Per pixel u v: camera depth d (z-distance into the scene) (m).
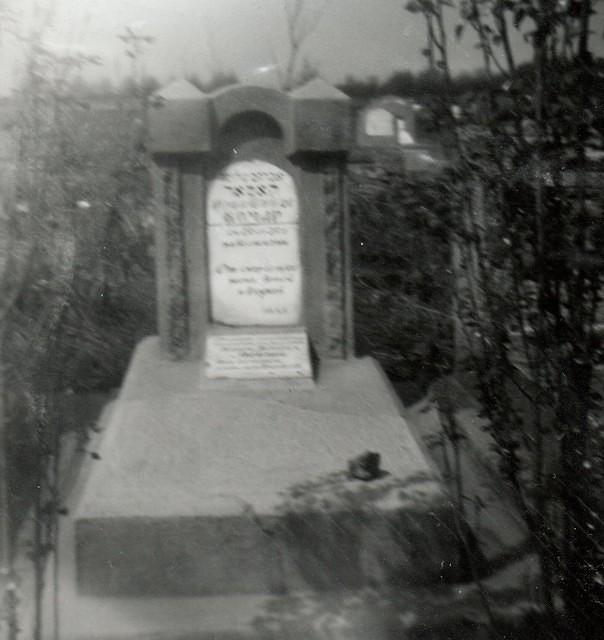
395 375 5.62
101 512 3.71
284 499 3.81
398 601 3.62
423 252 3.73
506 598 3.52
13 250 3.02
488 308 2.88
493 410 2.99
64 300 3.16
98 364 5.83
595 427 2.86
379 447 4.27
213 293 5.27
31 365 3.16
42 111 3.05
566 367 2.80
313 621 3.50
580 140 2.61
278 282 5.27
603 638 2.90
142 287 5.98
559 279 2.74
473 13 2.65
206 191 5.18
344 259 5.24
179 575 3.71
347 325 5.28
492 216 2.81
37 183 3.04
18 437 3.73
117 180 4.31
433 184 2.98
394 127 5.68
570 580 2.92
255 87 5.07
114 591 3.69
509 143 2.68
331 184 5.19
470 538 3.76
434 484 3.92
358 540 3.75
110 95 4.74
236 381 4.90
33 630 3.18
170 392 4.83
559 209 2.68
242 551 3.72
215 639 3.39
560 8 2.52
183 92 5.01
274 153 5.17
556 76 2.58
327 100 5.03
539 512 2.97
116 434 4.39
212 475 4.02
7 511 3.44
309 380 4.93
